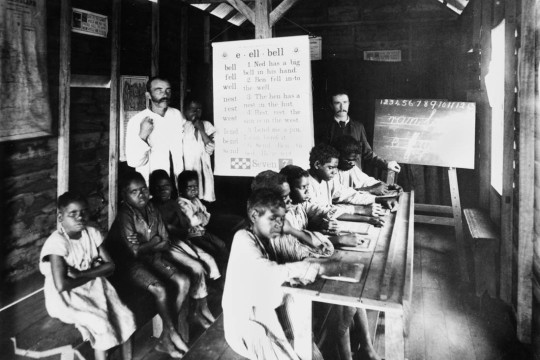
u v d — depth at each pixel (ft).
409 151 18.92
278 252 8.80
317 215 10.93
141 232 11.30
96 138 15.58
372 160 17.52
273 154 13.89
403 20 24.70
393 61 23.53
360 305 6.73
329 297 6.91
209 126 18.02
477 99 19.16
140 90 17.84
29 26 12.14
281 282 7.34
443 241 20.04
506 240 13.66
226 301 7.81
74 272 9.14
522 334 11.62
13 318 10.59
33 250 12.89
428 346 11.50
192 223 13.83
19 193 12.37
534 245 11.48
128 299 10.18
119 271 10.89
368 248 9.10
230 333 7.73
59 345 8.89
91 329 9.02
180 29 21.58
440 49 24.59
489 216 16.81
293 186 10.23
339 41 26.00
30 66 12.25
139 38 17.90
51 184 13.53
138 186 11.05
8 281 12.07
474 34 19.39
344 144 13.33
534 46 11.19
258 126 13.89
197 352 8.34
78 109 14.75
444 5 23.63
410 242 9.34
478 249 14.15
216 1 22.16
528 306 11.52
